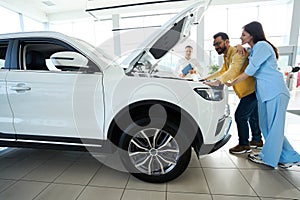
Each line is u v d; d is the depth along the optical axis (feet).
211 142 4.77
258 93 5.86
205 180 5.26
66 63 4.92
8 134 5.44
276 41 24.97
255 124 7.27
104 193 4.77
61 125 5.11
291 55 22.57
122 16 22.63
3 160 6.71
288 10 23.36
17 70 5.29
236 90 6.73
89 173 5.76
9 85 5.19
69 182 5.29
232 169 5.85
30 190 4.94
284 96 5.37
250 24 5.75
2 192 4.87
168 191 4.80
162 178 5.02
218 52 7.32
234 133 9.55
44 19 27.30
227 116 5.26
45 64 5.75
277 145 5.53
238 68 6.15
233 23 25.41
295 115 12.62
